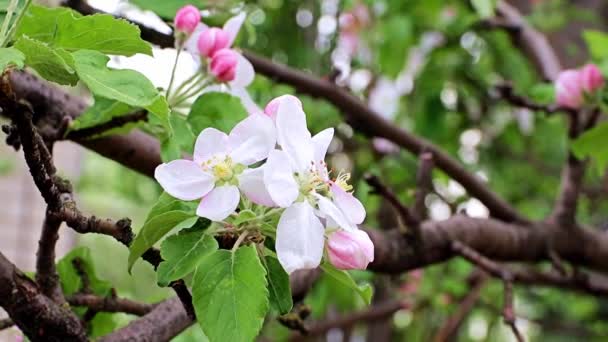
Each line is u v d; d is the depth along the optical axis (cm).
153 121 54
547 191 160
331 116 114
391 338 175
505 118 141
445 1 118
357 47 137
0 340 62
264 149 46
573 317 190
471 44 127
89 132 56
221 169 45
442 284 133
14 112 44
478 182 88
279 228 44
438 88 125
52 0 62
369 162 121
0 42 44
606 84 77
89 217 47
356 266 45
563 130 140
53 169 47
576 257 88
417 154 90
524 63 135
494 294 154
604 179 147
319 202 45
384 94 131
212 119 54
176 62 55
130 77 44
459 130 134
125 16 63
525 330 207
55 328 50
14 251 193
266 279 46
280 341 120
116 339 52
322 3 150
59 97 64
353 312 135
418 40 122
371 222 108
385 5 121
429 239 71
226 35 55
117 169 247
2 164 172
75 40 46
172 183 45
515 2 150
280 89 95
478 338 179
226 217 46
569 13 136
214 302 44
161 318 53
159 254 47
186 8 55
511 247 82
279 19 150
